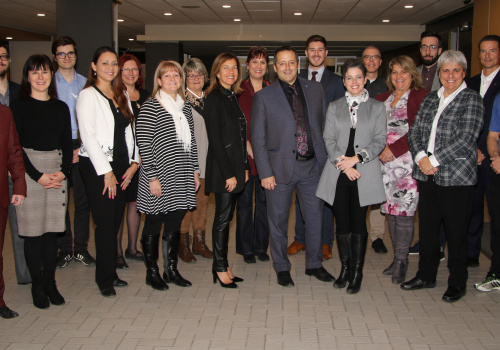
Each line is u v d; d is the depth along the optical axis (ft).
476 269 14.06
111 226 11.80
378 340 9.73
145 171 11.69
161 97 11.89
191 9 35.35
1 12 37.81
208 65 56.54
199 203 14.97
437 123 11.68
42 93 11.36
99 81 11.70
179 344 9.57
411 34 42.11
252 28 43.01
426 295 12.09
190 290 12.44
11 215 12.49
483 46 13.42
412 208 12.57
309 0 31.65
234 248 16.46
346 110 12.05
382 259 15.05
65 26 19.04
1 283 10.64
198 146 14.32
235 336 9.90
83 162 11.66
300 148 12.37
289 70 12.12
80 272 13.87
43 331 10.11
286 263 12.90
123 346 9.48
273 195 12.57
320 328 10.27
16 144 10.50
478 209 14.05
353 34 42.57
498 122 11.93
